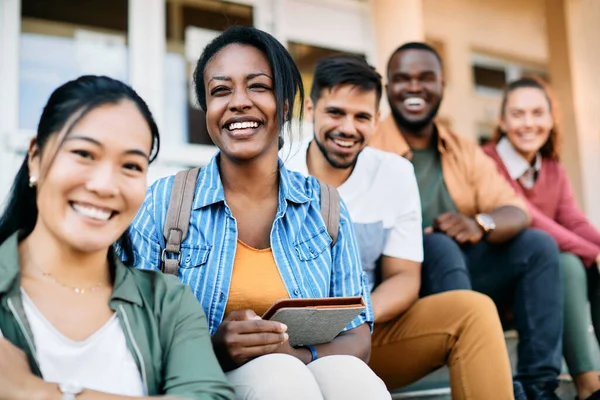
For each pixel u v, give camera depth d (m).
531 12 5.80
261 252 1.92
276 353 1.66
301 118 2.05
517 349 2.72
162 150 4.18
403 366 2.44
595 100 5.54
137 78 4.22
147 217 1.89
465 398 2.25
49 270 1.43
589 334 2.86
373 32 4.91
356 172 2.64
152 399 1.35
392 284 2.48
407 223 2.61
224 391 1.47
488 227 2.79
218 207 1.92
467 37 5.70
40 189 1.40
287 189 1.98
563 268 2.94
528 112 3.45
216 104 1.94
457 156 3.11
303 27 4.73
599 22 5.61
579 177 5.40
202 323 1.54
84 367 1.39
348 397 1.63
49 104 1.42
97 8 4.16
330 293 1.98
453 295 2.36
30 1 4.00
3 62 3.86
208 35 4.47
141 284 1.53
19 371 1.29
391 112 3.19
